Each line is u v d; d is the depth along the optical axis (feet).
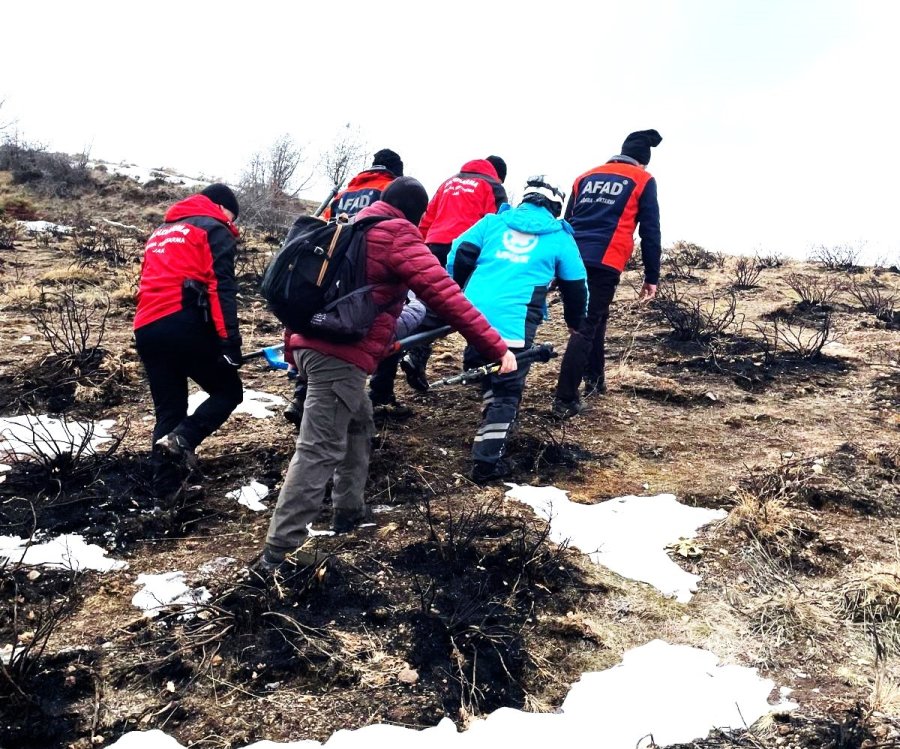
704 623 11.20
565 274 15.12
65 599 11.12
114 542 12.56
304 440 11.24
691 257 38.17
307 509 11.18
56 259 34.14
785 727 9.28
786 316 27.22
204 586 11.42
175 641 10.16
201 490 14.07
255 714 9.13
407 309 14.93
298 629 10.27
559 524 13.39
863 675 10.22
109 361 19.47
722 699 9.74
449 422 17.42
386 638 10.34
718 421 18.28
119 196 53.62
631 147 18.21
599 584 11.84
